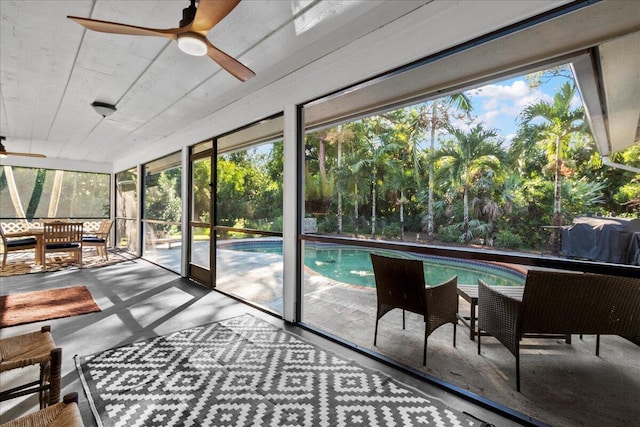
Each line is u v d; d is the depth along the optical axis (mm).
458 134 6164
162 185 6023
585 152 3957
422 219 6531
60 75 2916
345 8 1963
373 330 2822
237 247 4355
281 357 2242
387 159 6418
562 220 4281
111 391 1798
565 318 1798
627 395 1817
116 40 2305
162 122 4492
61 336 2566
